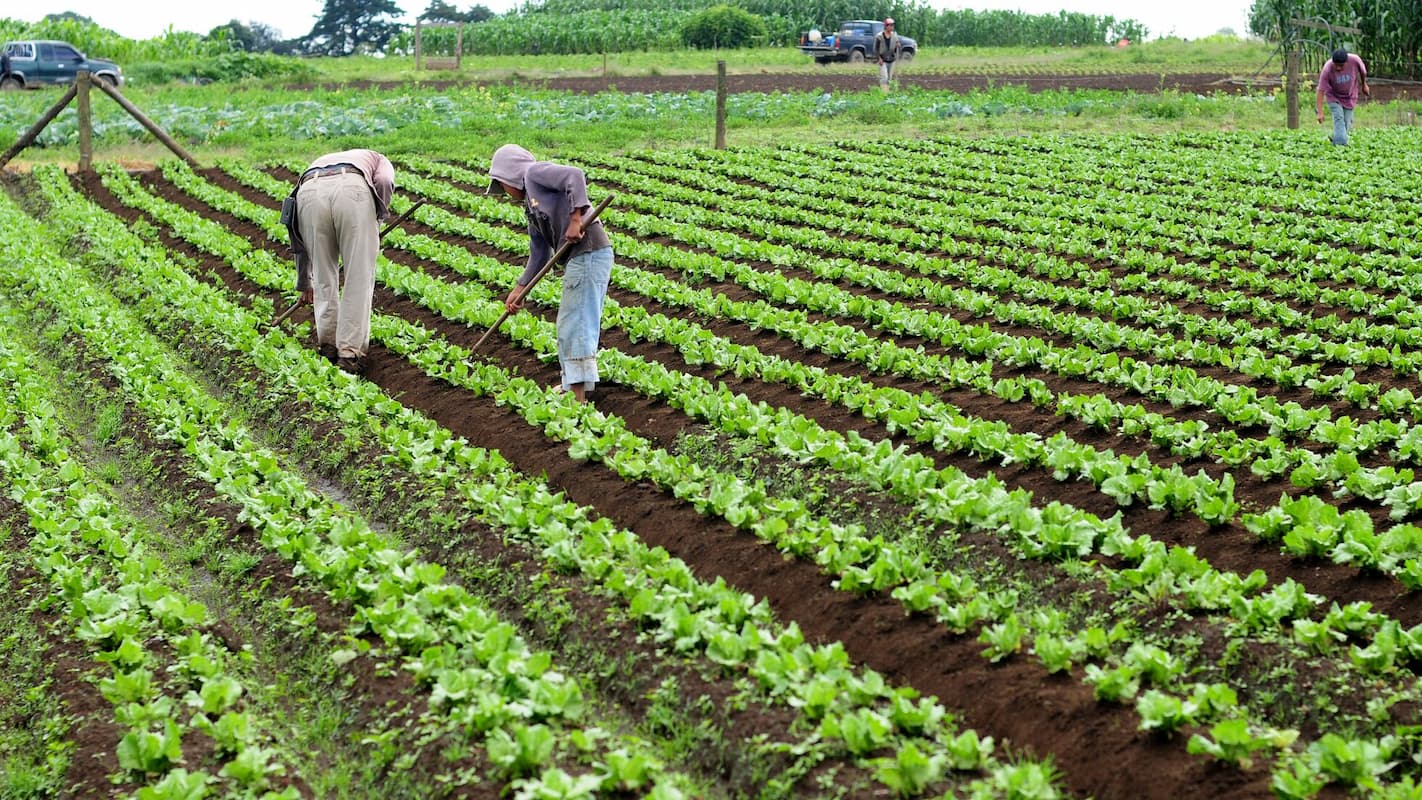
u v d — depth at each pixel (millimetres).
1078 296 12766
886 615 6414
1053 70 41969
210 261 15578
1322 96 22922
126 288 13922
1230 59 42594
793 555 7078
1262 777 4957
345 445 9125
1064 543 6812
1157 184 19500
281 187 20234
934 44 56344
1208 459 8508
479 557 7305
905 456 8469
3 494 8227
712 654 5867
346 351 11164
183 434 9242
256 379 10789
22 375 10625
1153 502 7461
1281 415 8953
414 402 10531
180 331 12320
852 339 11070
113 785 5320
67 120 28156
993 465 8430
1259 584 6332
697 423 9383
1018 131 26625
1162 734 5238
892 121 28141
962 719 5707
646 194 19797
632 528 7875
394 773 5391
